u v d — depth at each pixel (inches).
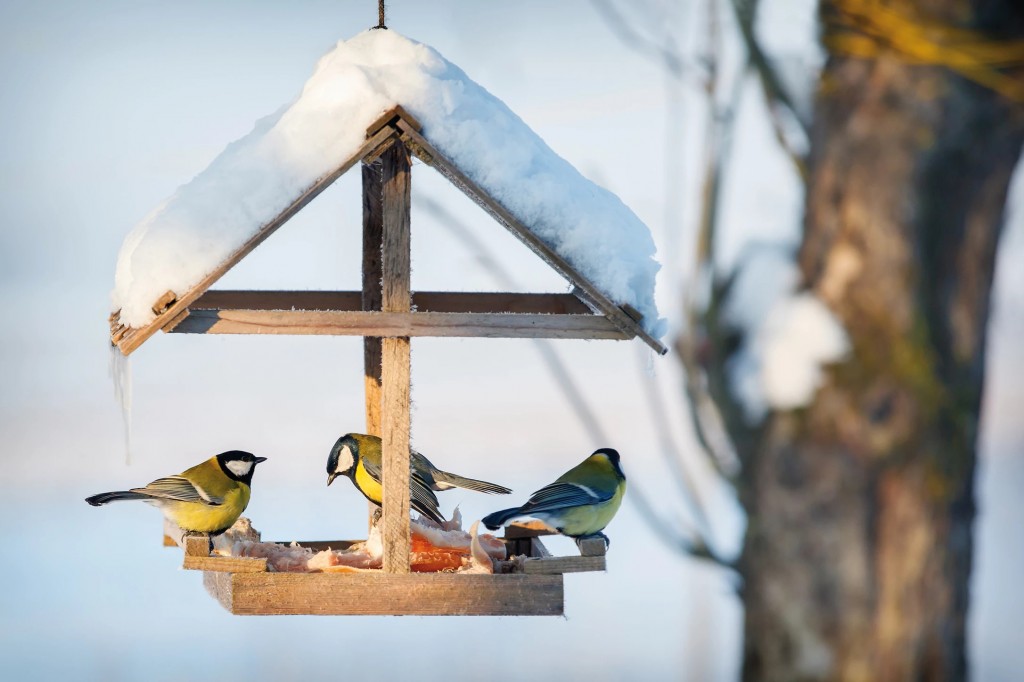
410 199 410.9
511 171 416.8
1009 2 242.4
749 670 255.6
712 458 251.3
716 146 247.1
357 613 413.1
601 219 419.5
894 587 246.5
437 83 416.8
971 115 247.4
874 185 249.4
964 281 249.8
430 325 411.5
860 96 252.7
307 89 432.8
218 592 437.1
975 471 251.3
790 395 246.1
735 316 249.6
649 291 417.7
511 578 417.7
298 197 402.3
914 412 244.7
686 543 259.0
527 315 412.2
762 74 251.8
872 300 247.0
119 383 428.1
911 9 246.4
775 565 251.4
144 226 442.9
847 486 246.1
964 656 249.8
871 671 247.1
